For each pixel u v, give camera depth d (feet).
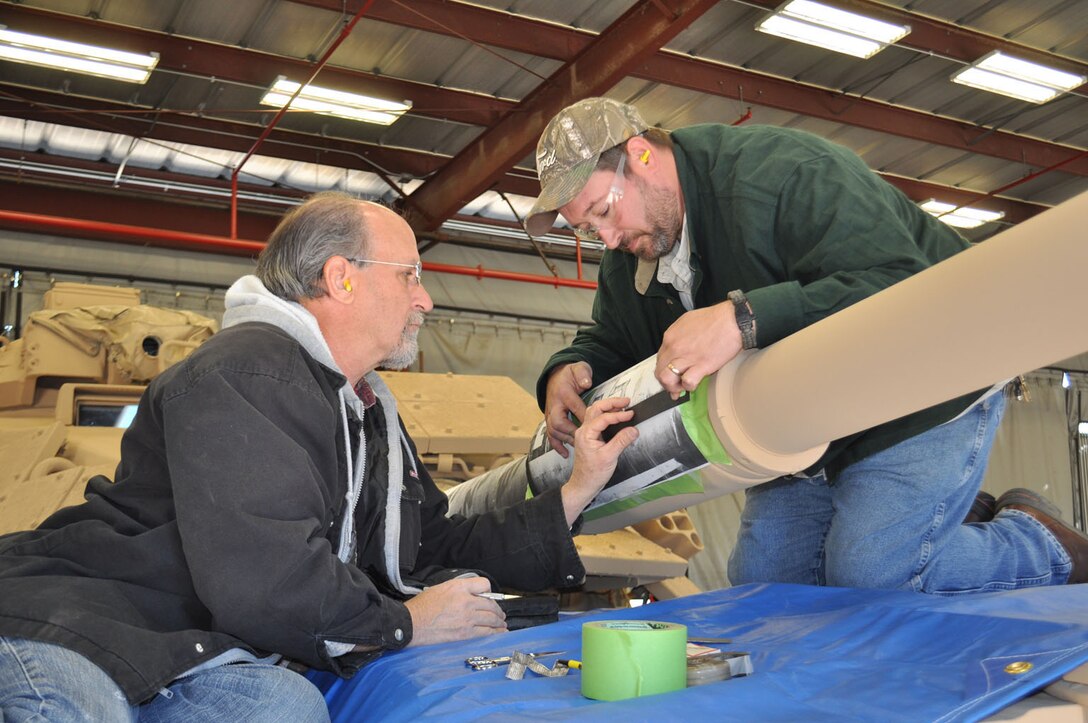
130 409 16.74
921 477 8.60
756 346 7.59
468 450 15.56
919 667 5.42
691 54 33.01
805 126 37.70
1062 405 58.03
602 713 4.73
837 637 6.39
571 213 9.39
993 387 8.13
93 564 6.07
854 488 8.91
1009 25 31.99
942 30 31.86
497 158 35.01
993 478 54.80
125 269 37.52
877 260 7.98
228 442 6.04
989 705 4.56
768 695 5.04
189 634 5.70
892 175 42.37
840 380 6.56
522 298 46.19
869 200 8.38
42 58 29.73
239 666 5.80
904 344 6.02
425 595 7.06
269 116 35.53
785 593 7.98
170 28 29.78
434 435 15.28
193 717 5.57
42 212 36.52
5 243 36.19
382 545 7.56
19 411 18.28
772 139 9.14
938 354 5.83
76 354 18.15
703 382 7.90
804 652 6.06
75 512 6.49
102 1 28.37
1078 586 7.29
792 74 34.53
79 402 16.31
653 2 28.02
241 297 7.17
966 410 8.35
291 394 6.42
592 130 9.05
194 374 6.25
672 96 34.96
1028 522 9.23
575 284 44.37
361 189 41.01
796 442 7.39
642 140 9.16
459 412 16.22
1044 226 5.11
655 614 7.88
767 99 34.55
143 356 17.85
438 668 6.00
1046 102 36.11
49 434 14.55
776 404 7.19
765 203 8.76
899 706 4.73
